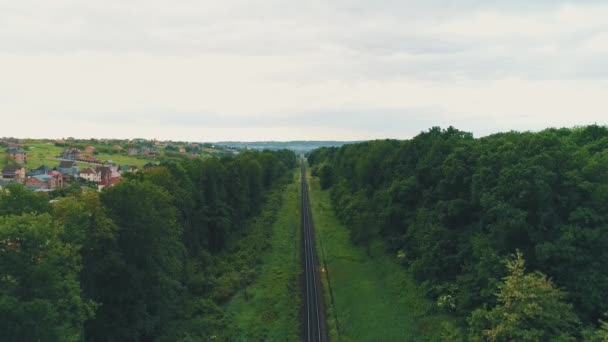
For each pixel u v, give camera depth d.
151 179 54.84
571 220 35.78
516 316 29.33
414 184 60.88
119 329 37.69
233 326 44.22
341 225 86.06
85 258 36.25
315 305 49.59
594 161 37.28
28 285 26.45
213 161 77.94
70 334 28.27
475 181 44.28
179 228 51.88
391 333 41.59
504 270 36.78
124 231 39.97
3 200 30.86
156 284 42.91
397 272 55.56
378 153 85.62
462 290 41.72
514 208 37.41
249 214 93.69
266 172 128.12
